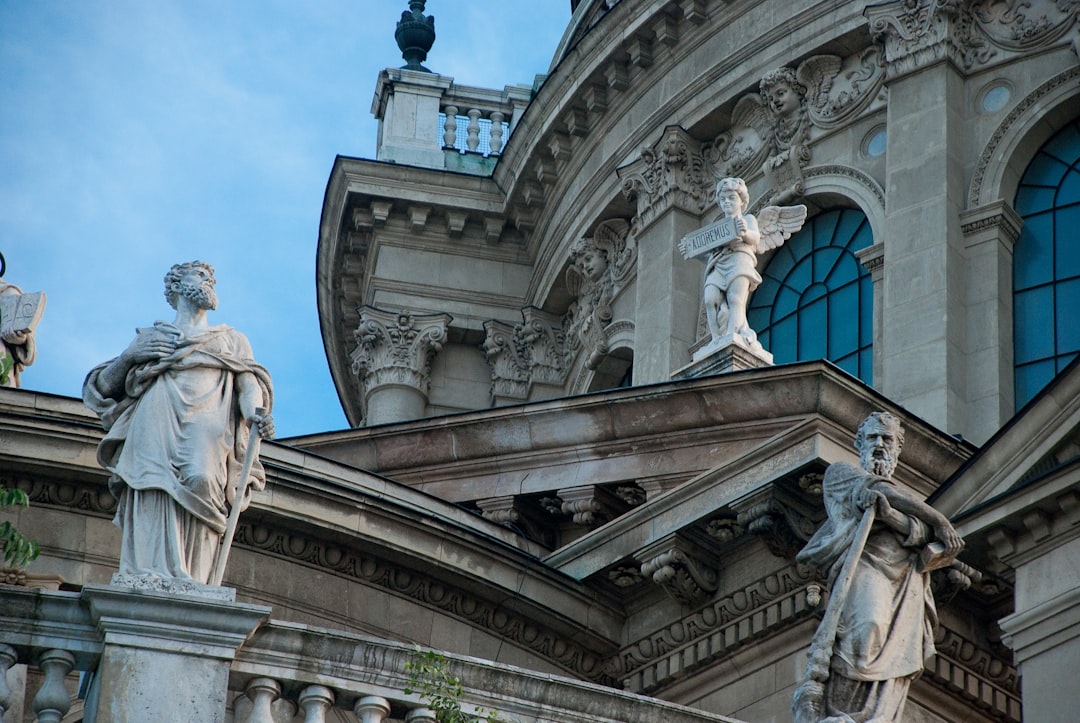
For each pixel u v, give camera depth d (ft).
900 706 75.97
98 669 72.54
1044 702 94.84
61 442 106.93
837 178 155.94
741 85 162.30
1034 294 146.61
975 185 149.69
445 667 74.54
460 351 175.83
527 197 176.14
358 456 127.13
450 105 185.98
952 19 153.79
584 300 170.81
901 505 77.61
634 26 167.02
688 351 157.38
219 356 77.56
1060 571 96.68
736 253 128.57
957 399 142.51
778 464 108.78
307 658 73.46
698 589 110.52
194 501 75.10
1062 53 151.33
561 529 125.29
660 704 77.41
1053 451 102.22
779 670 107.55
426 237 177.99
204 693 71.82
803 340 154.61
